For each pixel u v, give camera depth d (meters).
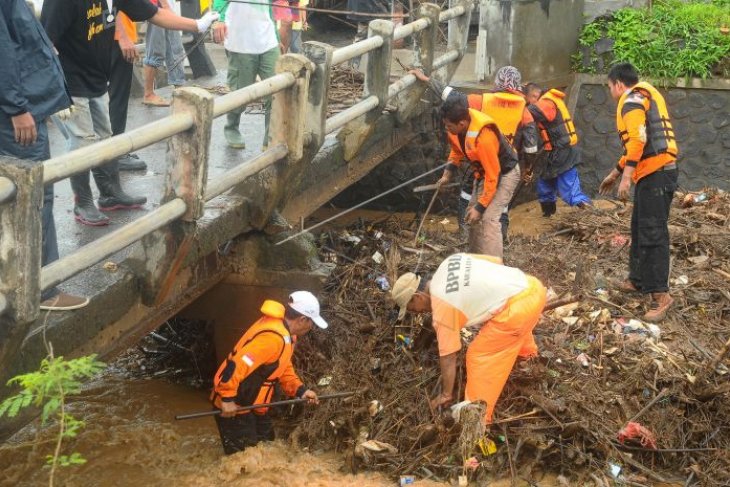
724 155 9.40
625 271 7.61
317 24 12.23
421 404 5.87
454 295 5.26
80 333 4.48
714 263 7.74
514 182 6.54
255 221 5.87
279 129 5.50
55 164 3.69
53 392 4.31
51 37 5.55
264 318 5.39
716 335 6.67
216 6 6.85
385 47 6.79
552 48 9.34
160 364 7.25
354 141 6.99
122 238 4.20
